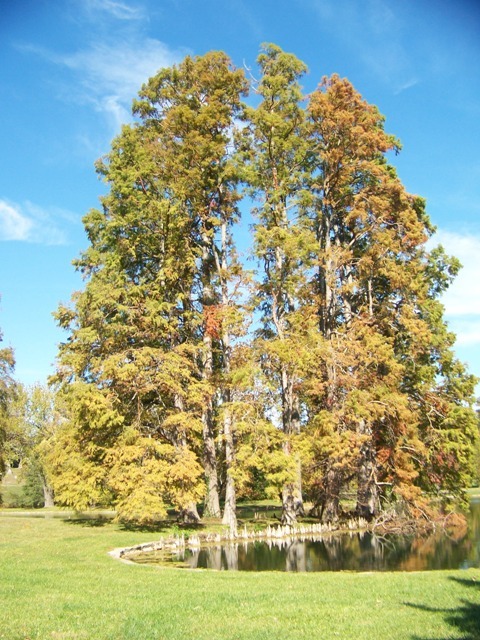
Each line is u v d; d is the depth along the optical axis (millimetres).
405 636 7578
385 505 28062
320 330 31234
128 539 21016
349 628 8023
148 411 27000
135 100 30734
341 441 24641
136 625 8117
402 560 18328
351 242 30484
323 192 31297
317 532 25547
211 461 30281
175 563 17469
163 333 26625
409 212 28984
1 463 37969
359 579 12516
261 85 29547
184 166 28734
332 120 28781
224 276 27875
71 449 26969
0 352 33625
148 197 27406
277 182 29297
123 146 28312
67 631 7746
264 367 26594
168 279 27875
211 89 30156
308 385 26797
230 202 30438
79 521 28328
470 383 29594
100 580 11938
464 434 29047
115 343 25438
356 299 32844
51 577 12148
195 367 27688
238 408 24625
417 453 28375
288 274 27797
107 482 25000
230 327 26250
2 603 9344
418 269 29359
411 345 28891
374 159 31875
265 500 50156
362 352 25953
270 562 17891
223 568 16719
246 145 30656
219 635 7668
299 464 26859
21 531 23375
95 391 23875
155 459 24047
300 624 8266
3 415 35344
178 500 24141
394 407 25844
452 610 9047
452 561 18000
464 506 29469
